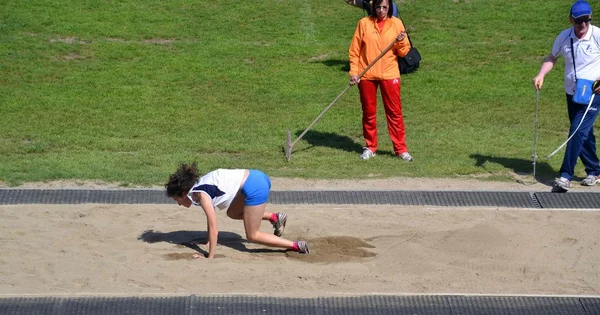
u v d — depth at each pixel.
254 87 25.52
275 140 21.11
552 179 18.25
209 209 12.99
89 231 14.66
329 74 26.88
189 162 19.06
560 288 12.48
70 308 11.55
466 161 19.45
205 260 13.20
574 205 16.48
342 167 19.00
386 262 13.36
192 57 28.17
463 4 34.19
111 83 25.47
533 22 31.95
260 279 12.51
